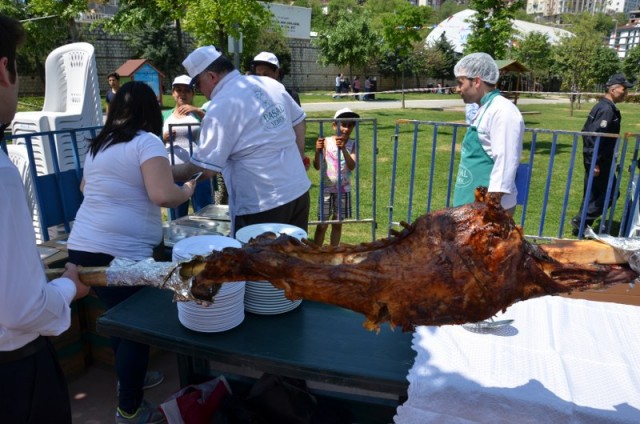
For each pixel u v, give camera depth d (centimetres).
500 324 245
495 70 393
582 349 233
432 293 161
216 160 337
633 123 1994
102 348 372
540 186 934
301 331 237
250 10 979
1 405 178
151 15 1315
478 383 204
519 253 160
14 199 157
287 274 171
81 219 295
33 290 163
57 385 194
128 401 302
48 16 1630
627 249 158
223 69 343
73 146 441
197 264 183
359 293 165
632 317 262
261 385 280
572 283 162
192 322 231
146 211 294
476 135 400
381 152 1230
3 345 173
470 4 1525
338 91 3875
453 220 167
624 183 934
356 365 211
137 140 279
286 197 356
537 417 195
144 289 279
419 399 203
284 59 3603
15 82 169
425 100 3381
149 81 2108
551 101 3484
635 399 200
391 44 2812
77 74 536
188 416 272
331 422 271
